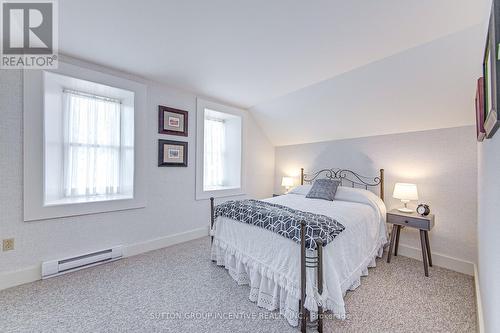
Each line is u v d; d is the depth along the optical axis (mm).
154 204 2975
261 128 4441
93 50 2186
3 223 1979
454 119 2492
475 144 2418
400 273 2365
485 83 1197
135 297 1894
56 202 2311
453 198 2543
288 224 1703
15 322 1581
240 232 2141
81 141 2658
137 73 2707
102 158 2799
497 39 847
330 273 1554
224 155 4219
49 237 2205
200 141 3473
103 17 1711
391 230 2871
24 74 2062
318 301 1462
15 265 2031
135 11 1641
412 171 2859
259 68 2559
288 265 1659
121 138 2922
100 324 1577
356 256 2027
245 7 1600
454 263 2480
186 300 1865
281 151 4570
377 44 2051
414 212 2648
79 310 1718
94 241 2488
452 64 2070
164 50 2191
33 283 2076
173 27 1836
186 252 2875
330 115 3326
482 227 1702
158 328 1550
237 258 2121
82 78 2359
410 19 1705
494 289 1018
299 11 1636
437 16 1663
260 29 1854
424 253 2359
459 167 2512
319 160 3941
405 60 2221
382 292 2010
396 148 3008
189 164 3352
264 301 1782
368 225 2338
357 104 2941
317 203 2752
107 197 2703
